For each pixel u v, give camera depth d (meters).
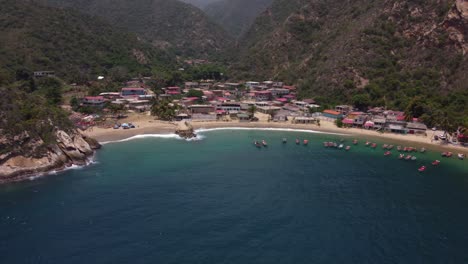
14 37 190.38
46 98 152.38
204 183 84.88
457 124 129.25
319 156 110.88
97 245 57.56
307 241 60.28
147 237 60.19
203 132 140.88
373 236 62.31
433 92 161.38
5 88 98.94
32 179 85.00
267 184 85.38
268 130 147.75
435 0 187.50
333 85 189.25
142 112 164.50
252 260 54.69
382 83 175.88
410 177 92.44
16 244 57.47
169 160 102.50
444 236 62.66
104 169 93.44
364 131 144.25
